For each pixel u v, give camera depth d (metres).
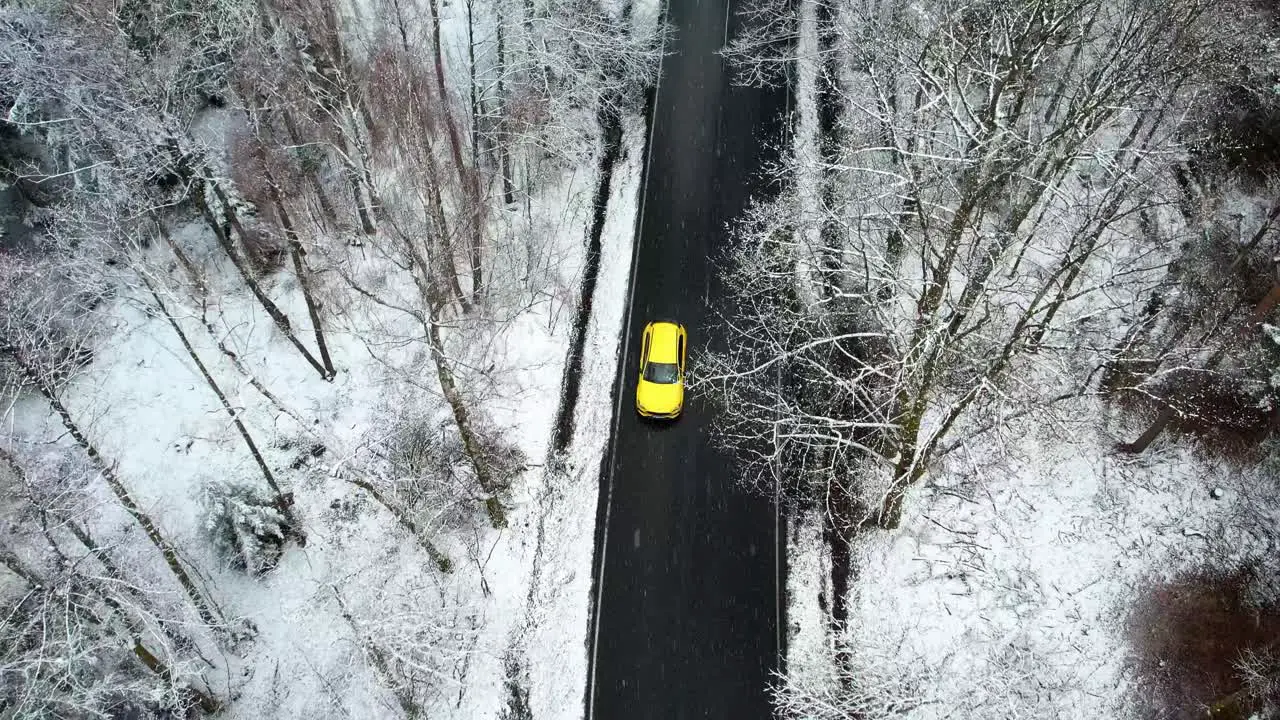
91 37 22.34
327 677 22.64
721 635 22.33
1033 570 23.16
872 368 21.27
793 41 34.34
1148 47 20.92
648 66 31.91
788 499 24.52
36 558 21.47
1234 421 25.17
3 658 19.69
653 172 31.31
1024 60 19.03
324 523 24.95
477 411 25.38
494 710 21.75
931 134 20.22
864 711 20.83
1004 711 20.34
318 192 28.31
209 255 28.83
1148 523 24.08
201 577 23.45
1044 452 24.91
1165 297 23.80
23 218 27.73
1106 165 17.88
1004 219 23.14
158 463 25.94
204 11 24.28
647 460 25.34
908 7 24.56
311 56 24.95
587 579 23.38
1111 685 21.78
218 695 23.00
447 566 23.75
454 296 26.28
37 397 26.34
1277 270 25.19
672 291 28.62
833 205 26.78
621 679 21.80
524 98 27.83
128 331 27.78
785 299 27.88
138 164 24.33
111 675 20.19
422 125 23.61
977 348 23.06
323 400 26.94
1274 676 21.66
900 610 22.55
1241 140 28.08
